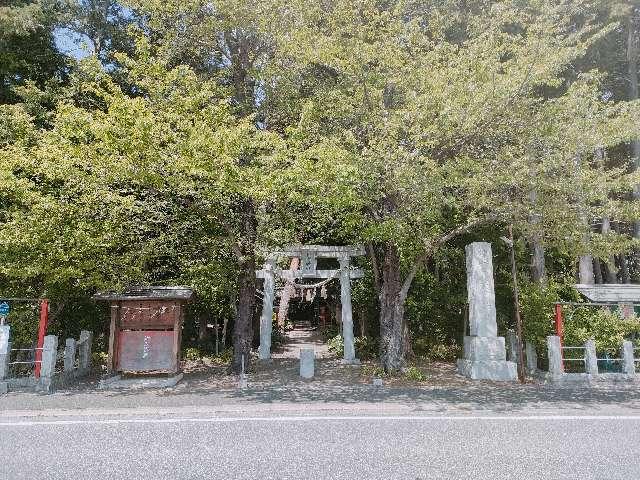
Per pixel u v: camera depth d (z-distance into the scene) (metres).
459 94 11.20
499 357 13.57
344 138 12.70
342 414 8.40
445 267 20.08
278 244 15.27
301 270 18.53
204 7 14.52
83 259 12.84
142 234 14.48
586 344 12.95
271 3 13.65
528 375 13.77
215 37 15.11
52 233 12.13
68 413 8.41
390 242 13.66
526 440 6.68
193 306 19.42
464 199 12.60
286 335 29.59
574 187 11.42
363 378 13.51
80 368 13.55
